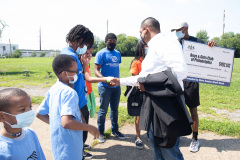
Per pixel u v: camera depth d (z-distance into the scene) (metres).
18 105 1.59
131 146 3.95
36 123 5.03
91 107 3.42
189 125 2.26
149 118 2.29
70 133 1.97
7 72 16.62
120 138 4.25
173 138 2.25
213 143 3.98
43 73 15.57
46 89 9.45
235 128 4.43
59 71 2.03
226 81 3.53
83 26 2.78
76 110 1.94
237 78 12.98
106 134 4.38
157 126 2.25
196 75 3.43
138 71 3.67
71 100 1.88
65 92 1.90
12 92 1.60
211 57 3.41
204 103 6.90
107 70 4.09
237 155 3.55
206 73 3.45
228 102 7.09
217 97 7.80
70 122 1.80
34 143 1.86
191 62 3.38
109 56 4.04
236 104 6.88
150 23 2.44
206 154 3.60
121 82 2.75
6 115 1.59
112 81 2.78
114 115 4.22
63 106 1.85
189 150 3.74
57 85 2.03
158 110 2.20
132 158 3.52
